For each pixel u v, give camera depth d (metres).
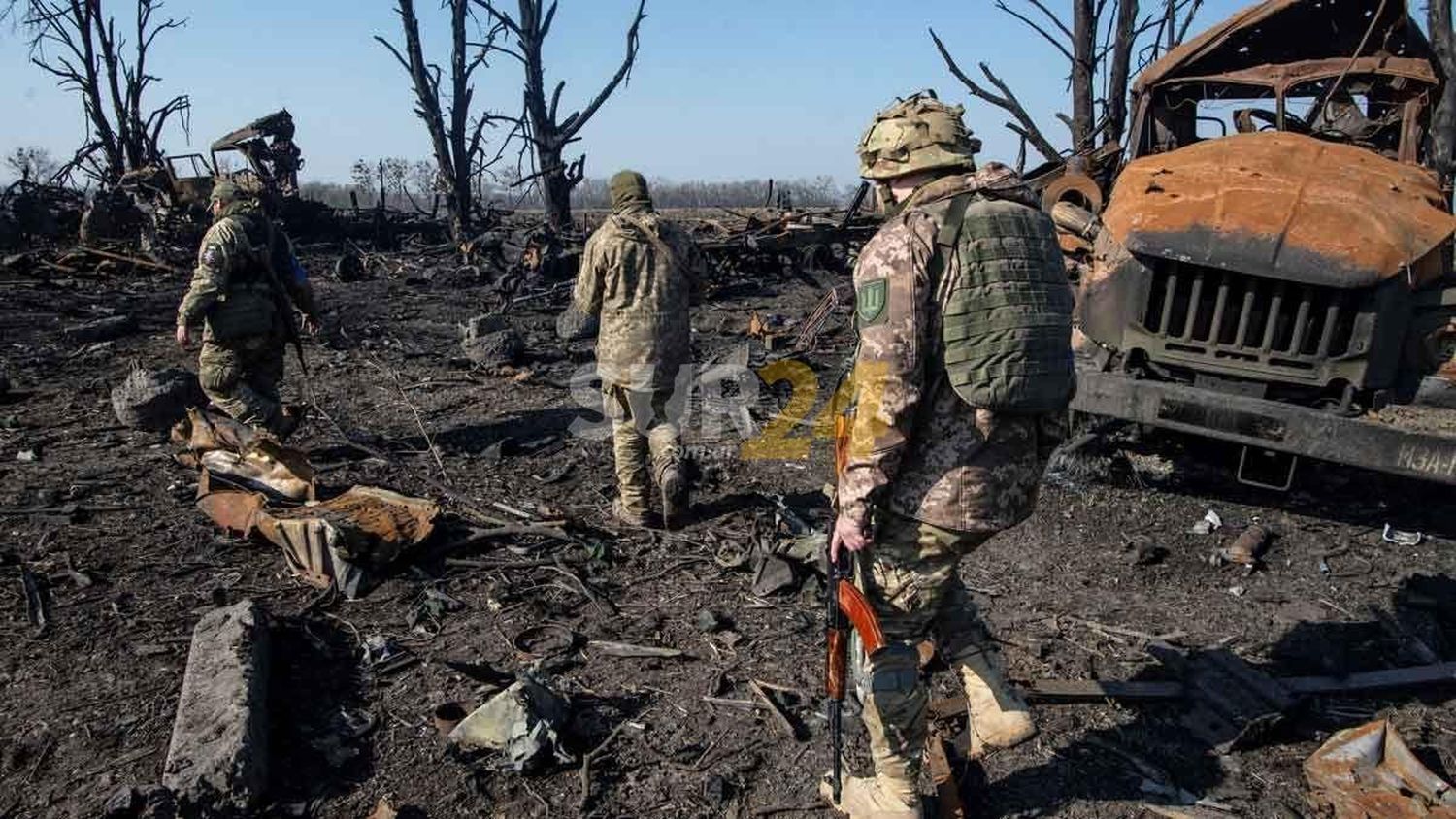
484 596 3.97
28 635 3.54
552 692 3.06
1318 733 3.12
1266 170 4.93
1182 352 4.75
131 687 3.21
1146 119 6.42
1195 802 2.76
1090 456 5.44
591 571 4.24
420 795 2.74
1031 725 2.67
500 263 15.83
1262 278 4.51
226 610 3.51
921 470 2.34
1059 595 4.12
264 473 4.70
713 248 15.60
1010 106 10.85
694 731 3.09
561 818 2.68
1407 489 5.41
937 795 2.73
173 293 13.33
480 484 5.32
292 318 5.49
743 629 3.76
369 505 4.34
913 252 2.20
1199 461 5.68
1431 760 2.96
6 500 4.84
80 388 7.30
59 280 13.94
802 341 9.96
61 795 2.68
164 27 26.95
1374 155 5.18
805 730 3.09
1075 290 5.68
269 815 2.64
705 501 5.14
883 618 2.46
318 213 22.84
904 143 2.31
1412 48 5.90
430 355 9.18
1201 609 4.00
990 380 2.20
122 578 4.02
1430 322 4.48
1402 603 4.06
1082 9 11.47
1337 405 4.56
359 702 3.19
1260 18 5.84
